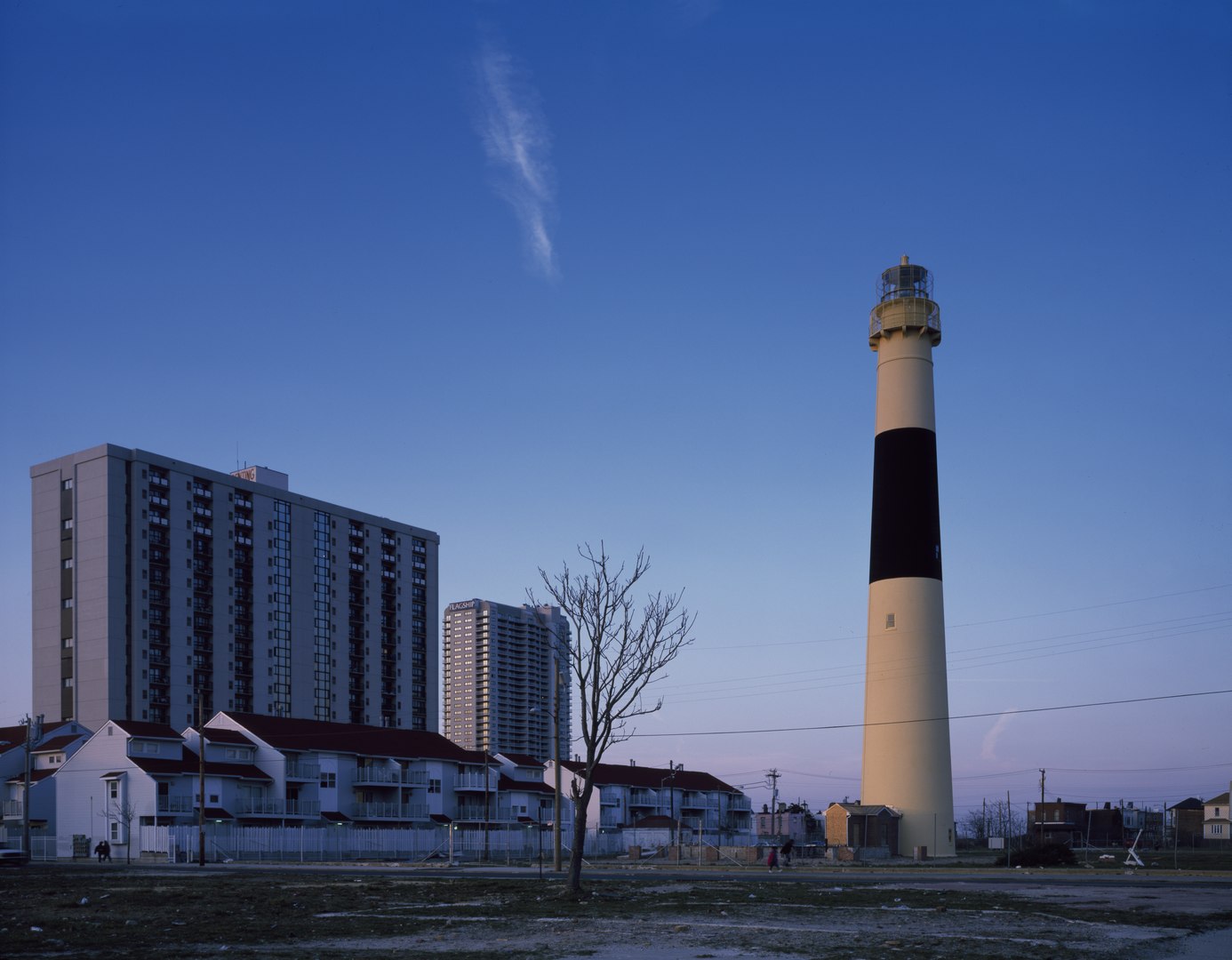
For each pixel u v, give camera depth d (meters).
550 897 37.56
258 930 27.17
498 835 105.62
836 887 43.25
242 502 160.75
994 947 22.78
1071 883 47.06
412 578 188.75
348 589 176.50
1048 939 24.34
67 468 147.50
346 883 47.62
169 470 151.12
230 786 102.31
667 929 26.84
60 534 146.62
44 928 28.11
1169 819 148.25
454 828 107.38
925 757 80.19
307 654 167.00
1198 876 53.84
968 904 33.75
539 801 130.25
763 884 46.28
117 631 141.62
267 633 160.75
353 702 174.00
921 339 85.31
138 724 99.44
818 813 123.38
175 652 147.38
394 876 56.06
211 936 25.84
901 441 83.94
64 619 144.50
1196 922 28.03
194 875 58.62
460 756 126.06
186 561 151.25
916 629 81.25
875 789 81.94
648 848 106.50
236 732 109.00
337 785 112.19
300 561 168.50
